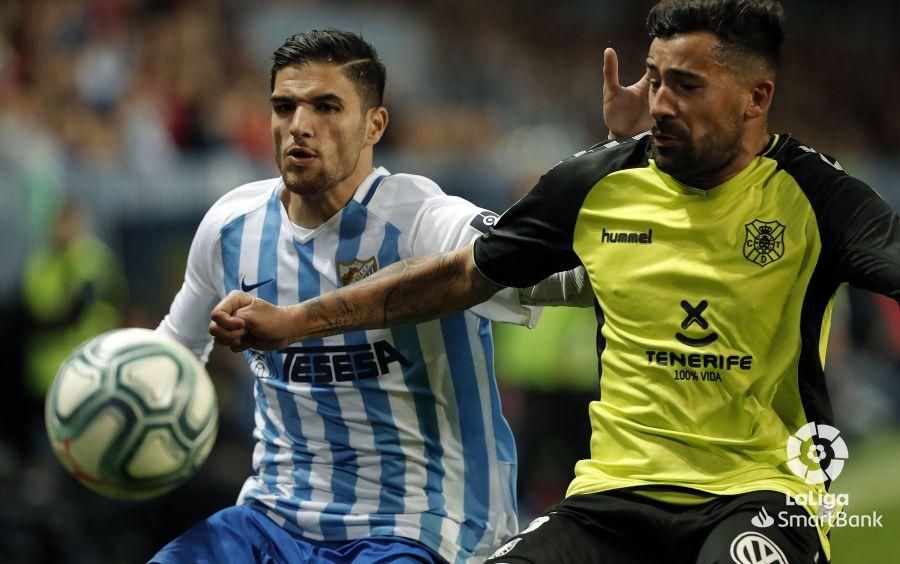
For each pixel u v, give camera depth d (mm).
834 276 13391
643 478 13703
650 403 13727
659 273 13742
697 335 13531
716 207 13672
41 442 35219
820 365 13711
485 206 41594
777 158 13758
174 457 14305
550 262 14562
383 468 16141
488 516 16547
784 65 75812
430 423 16266
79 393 14062
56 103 43969
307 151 15664
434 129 54656
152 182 36812
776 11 13445
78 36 46938
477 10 66625
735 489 13391
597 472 14141
